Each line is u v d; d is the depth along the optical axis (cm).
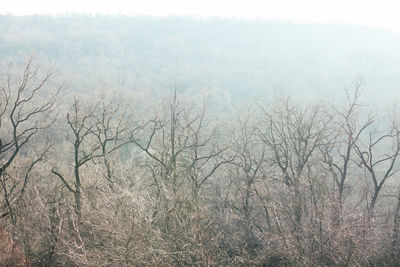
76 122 1520
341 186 1548
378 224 1220
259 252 1319
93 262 1016
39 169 1545
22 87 1352
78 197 1371
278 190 1430
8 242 1127
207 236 1174
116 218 1107
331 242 1085
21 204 1284
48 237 1179
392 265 1120
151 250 1054
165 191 1238
